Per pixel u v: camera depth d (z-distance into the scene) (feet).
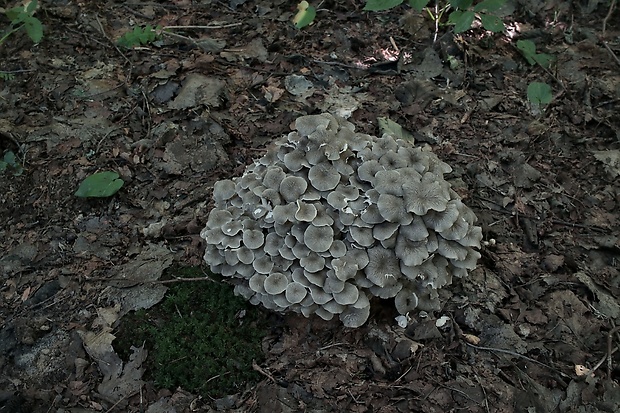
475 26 3.95
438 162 2.69
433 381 2.42
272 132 3.36
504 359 2.49
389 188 2.43
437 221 2.41
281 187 2.49
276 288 2.38
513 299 2.68
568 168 3.24
